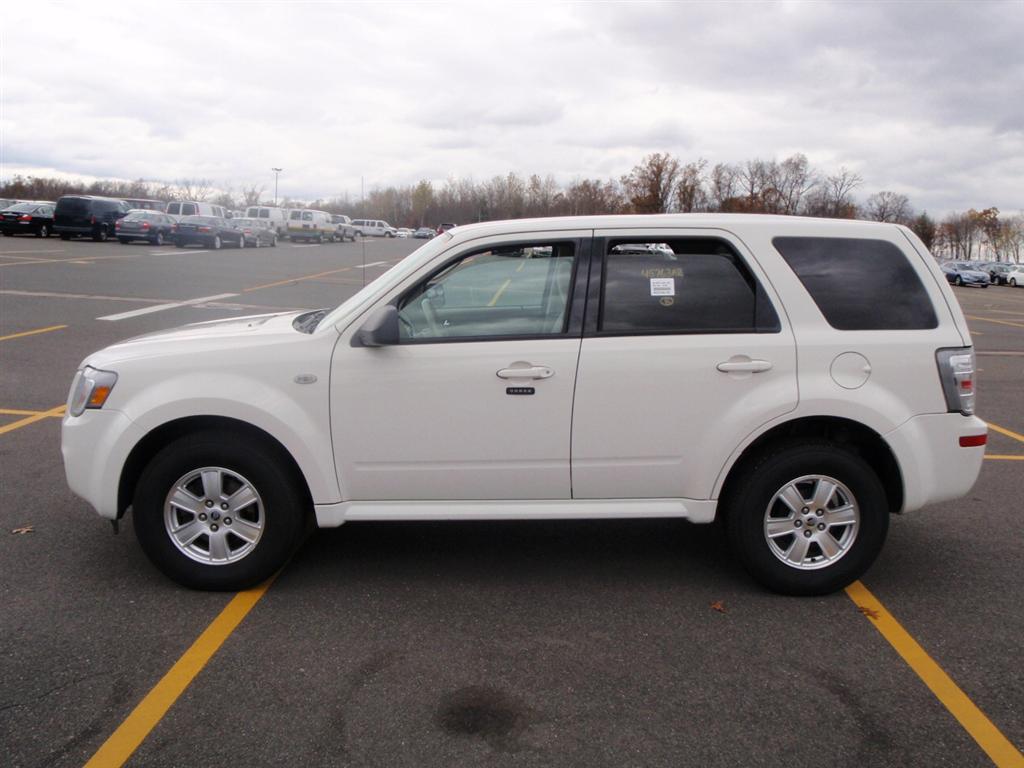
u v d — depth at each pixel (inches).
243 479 156.4
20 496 214.1
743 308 157.5
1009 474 254.5
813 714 122.6
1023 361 514.3
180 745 113.3
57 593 159.6
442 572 173.5
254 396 153.4
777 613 155.5
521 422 155.5
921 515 213.9
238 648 139.9
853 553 159.8
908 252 161.8
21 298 629.9
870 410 155.0
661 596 162.7
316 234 2142.0
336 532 196.5
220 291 770.8
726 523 162.6
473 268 159.2
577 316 156.6
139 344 163.8
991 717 122.6
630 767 110.0
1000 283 2201.0
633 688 129.1
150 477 155.6
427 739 115.4
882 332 157.6
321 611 154.0
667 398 155.2
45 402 317.7
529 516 158.7
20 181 3516.2
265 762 110.0
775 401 153.9
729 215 161.8
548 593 163.6
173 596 159.3
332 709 122.4
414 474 157.5
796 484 158.4
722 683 130.9
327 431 155.6
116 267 964.6
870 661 138.3
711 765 110.7
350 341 155.8
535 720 120.3
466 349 154.6
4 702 122.6
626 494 159.8
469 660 136.9
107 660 135.1
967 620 153.9
